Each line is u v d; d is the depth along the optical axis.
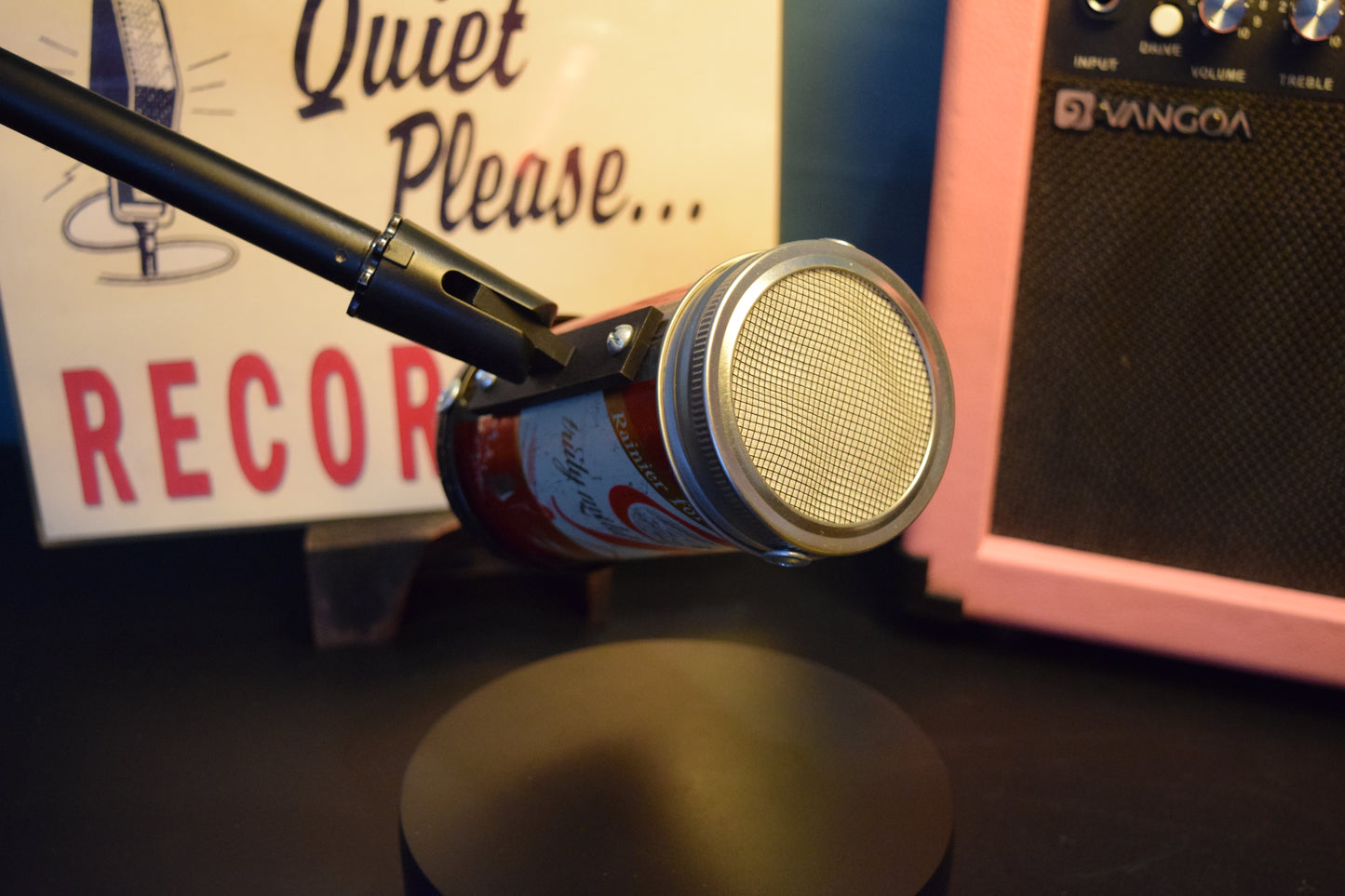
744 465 0.30
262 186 0.33
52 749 0.44
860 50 0.57
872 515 0.32
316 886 0.38
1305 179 0.43
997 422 0.47
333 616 0.49
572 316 0.43
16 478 0.62
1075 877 0.39
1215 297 0.45
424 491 0.51
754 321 0.31
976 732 0.45
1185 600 0.47
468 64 0.48
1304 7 0.42
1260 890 0.38
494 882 0.34
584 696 0.41
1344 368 0.44
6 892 0.38
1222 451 0.46
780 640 0.51
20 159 0.47
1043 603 0.48
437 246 0.33
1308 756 0.44
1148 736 0.45
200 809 0.41
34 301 0.48
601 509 0.35
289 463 0.50
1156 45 0.44
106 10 0.46
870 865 0.34
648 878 0.34
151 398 0.49
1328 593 0.46
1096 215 0.45
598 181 0.50
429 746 0.39
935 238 0.46
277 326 0.49
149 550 0.59
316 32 0.47
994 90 0.44
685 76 0.50
